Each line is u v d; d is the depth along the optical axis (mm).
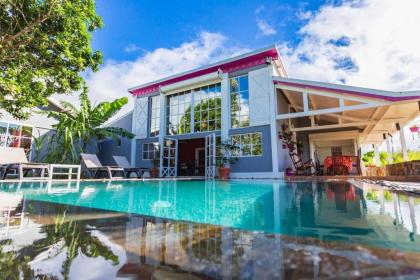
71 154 10609
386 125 11312
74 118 11258
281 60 11000
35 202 2770
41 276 761
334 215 1917
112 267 837
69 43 6434
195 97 12172
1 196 3361
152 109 13656
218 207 2480
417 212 1976
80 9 6316
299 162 11242
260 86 10203
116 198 3393
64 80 6688
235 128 10531
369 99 7629
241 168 10062
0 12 5371
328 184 5473
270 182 6871
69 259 915
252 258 925
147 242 1162
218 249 1043
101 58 7332
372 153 22391
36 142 10664
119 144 14180
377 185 4703
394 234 1303
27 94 6199
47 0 5586
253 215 1975
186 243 1136
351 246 1073
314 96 9828
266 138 9734
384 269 813
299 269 814
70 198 3301
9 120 10508
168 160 12008
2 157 7469
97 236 1263
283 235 1293
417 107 8023
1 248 1042
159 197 3529
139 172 11547
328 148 16688
